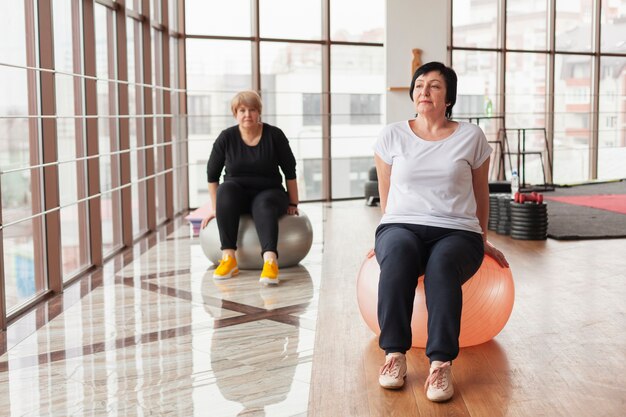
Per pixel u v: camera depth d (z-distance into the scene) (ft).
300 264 13.91
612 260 14.02
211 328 9.75
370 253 9.21
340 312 10.44
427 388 7.23
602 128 32.01
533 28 30.30
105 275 13.25
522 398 7.18
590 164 31.91
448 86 8.24
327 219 20.43
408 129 8.45
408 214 8.13
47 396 7.39
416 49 26.02
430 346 7.26
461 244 7.75
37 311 10.73
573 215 20.20
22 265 11.12
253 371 8.06
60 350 8.88
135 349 8.89
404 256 7.57
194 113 23.77
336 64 25.88
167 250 15.71
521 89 30.32
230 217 12.87
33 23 11.57
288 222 13.35
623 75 32.24
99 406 7.12
